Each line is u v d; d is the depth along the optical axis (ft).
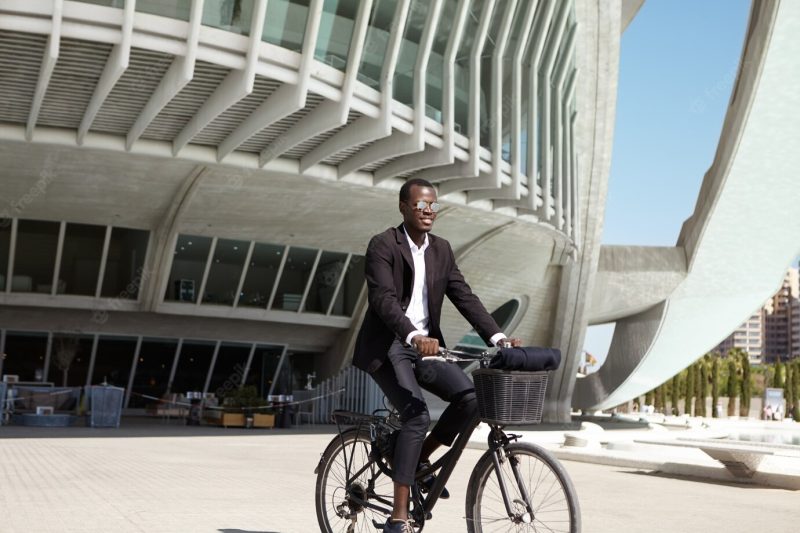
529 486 13.38
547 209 85.97
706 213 124.98
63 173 73.56
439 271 14.90
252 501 23.88
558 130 90.94
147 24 46.78
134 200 82.17
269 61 51.90
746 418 211.61
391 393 14.44
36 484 27.25
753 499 29.78
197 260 95.35
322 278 104.01
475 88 70.64
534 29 81.25
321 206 86.38
